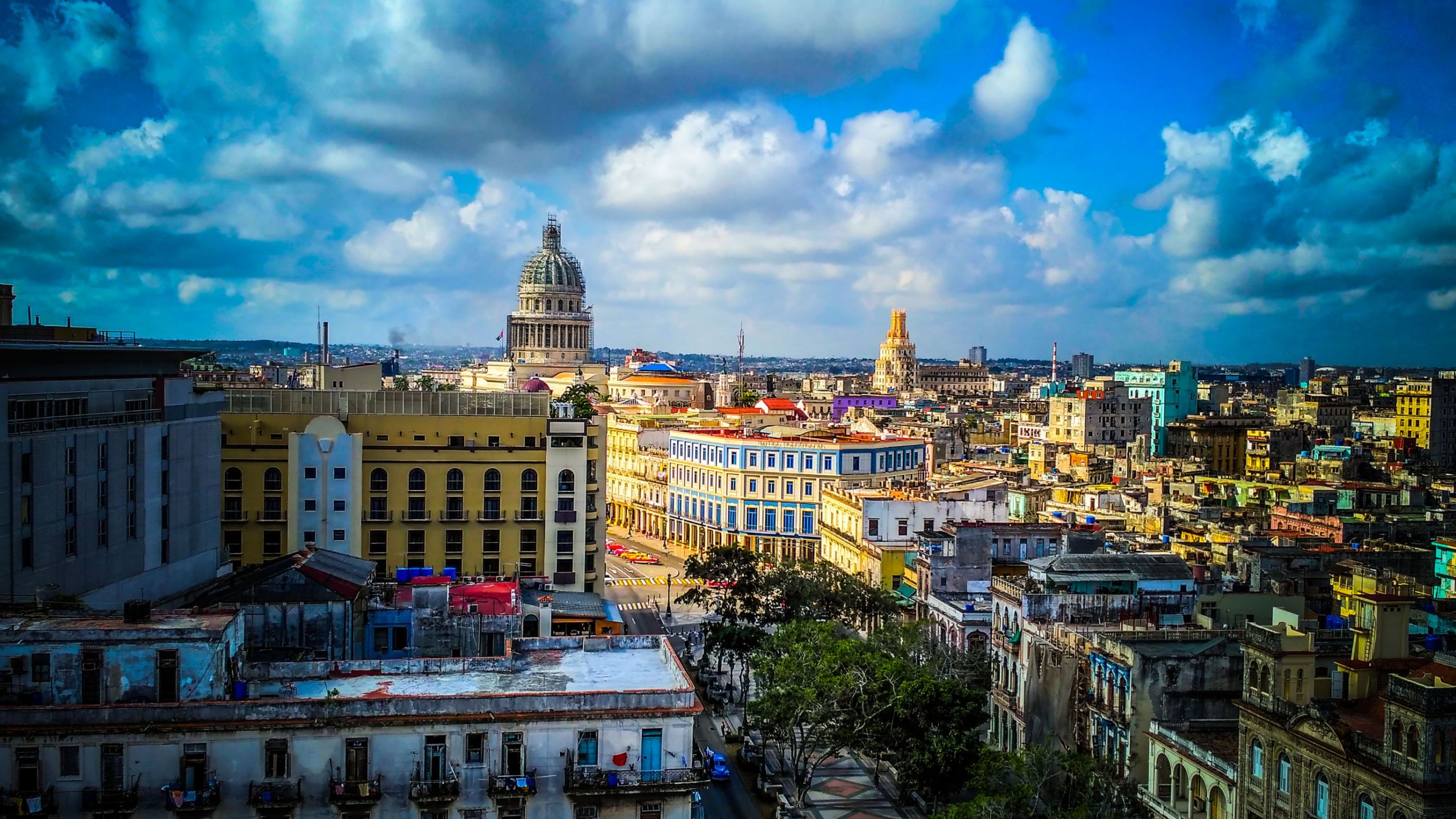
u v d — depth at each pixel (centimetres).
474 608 8769
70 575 9531
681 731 6831
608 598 19925
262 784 6388
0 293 11906
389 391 14488
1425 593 11825
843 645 10025
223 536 13700
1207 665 8594
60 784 6222
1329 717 6619
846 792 10556
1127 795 8081
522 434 14312
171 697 6469
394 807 6544
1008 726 10869
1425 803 5694
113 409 10438
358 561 9819
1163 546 13862
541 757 6712
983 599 12800
